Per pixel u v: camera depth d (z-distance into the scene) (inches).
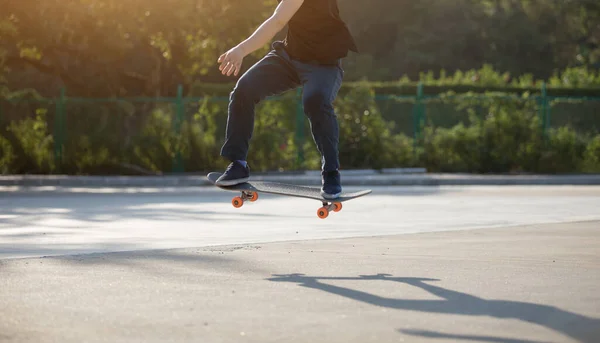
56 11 1005.8
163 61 1181.7
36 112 1073.5
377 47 2432.3
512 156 1096.8
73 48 1065.5
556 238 371.6
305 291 223.3
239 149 257.6
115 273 255.6
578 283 238.5
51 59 1114.7
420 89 1117.7
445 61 2333.9
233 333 173.8
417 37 2353.6
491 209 566.3
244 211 549.3
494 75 1740.9
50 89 1550.2
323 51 254.1
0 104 1071.6
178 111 1063.6
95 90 1140.5
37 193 765.9
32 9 996.6
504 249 326.3
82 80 1129.4
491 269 267.7
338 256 301.3
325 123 255.9
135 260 288.0
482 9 2402.8
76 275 251.3
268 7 1096.8
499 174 1087.0
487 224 453.4
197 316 190.2
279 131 1050.1
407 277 249.4
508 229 418.0
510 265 277.7
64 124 1061.8
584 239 366.9
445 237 376.8
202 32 1099.9
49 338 169.3
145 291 222.5
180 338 169.6
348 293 220.4
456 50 2367.1
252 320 186.1
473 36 2388.0
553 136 1119.0
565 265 278.1
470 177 928.9
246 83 255.6
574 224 446.3
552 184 928.3
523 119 1112.2
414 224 454.0
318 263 280.8
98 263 279.6
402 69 2333.9
